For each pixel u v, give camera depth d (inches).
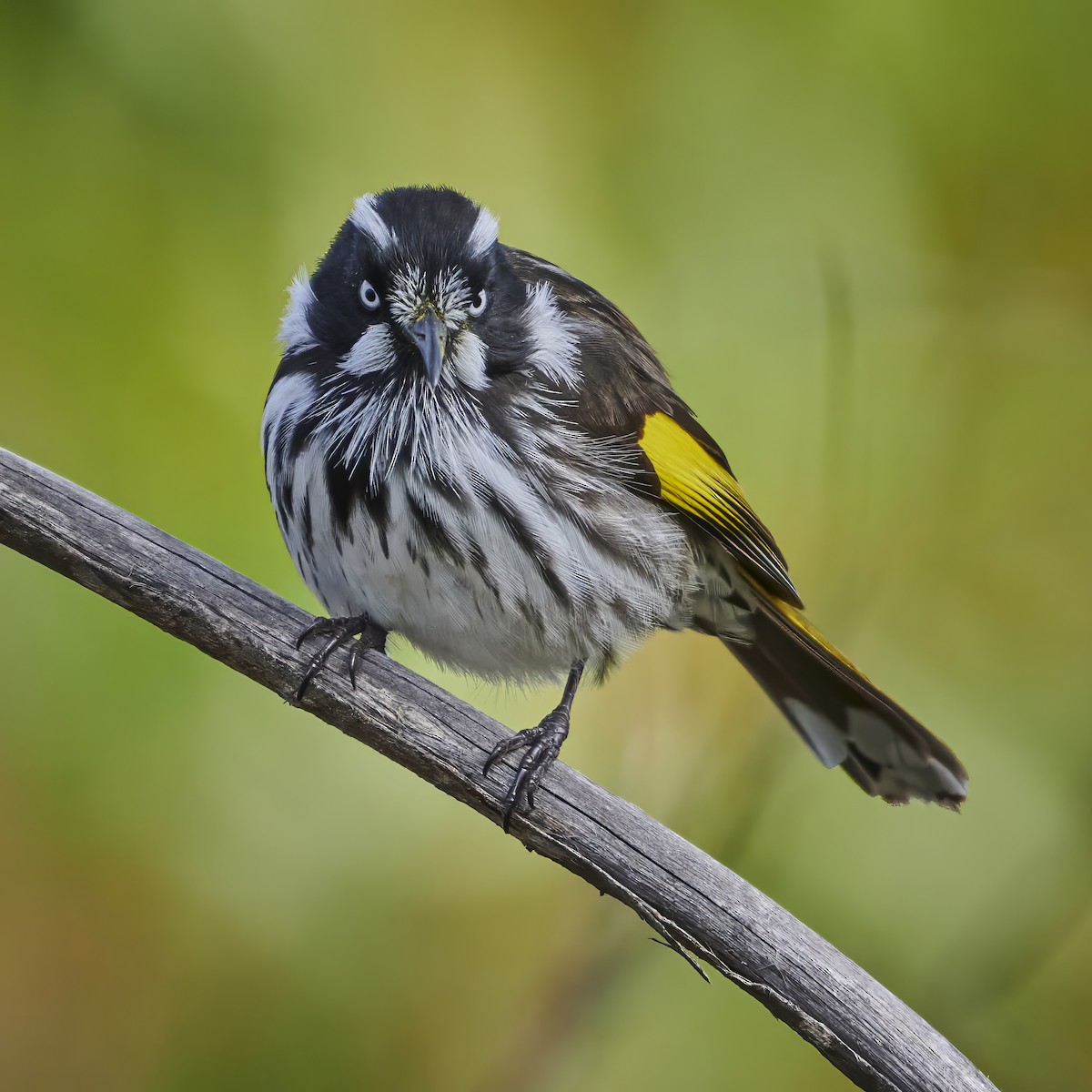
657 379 383.9
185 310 426.3
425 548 334.3
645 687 458.6
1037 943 430.0
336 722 302.2
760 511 479.5
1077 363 500.1
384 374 335.3
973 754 464.8
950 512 493.0
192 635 305.1
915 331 494.6
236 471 421.7
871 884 443.2
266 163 435.8
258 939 420.5
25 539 302.5
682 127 475.5
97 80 426.3
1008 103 483.2
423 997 424.8
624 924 426.6
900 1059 267.0
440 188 355.3
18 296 419.8
